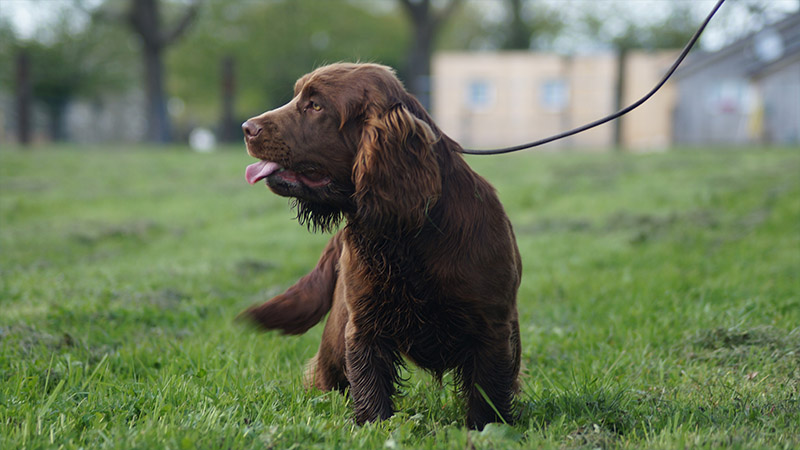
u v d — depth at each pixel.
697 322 5.10
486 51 57.62
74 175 16.84
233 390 3.77
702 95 29.31
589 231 9.55
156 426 3.00
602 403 3.54
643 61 30.30
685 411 3.40
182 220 11.64
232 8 45.06
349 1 49.19
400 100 3.21
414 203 3.06
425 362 3.43
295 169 3.23
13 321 5.15
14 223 10.87
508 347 3.34
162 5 39.66
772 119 27.47
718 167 14.62
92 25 41.94
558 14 43.38
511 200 12.53
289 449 2.86
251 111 54.06
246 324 3.90
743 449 2.81
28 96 24.88
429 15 37.22
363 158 3.07
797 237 8.02
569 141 31.23
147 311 5.61
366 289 3.28
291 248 9.40
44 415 3.21
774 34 26.16
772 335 4.62
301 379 4.09
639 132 30.52
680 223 9.30
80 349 4.65
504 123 31.72
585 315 5.71
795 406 3.44
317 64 3.56
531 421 3.29
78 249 8.95
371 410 3.37
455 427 3.30
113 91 47.06
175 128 65.31
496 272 3.22
